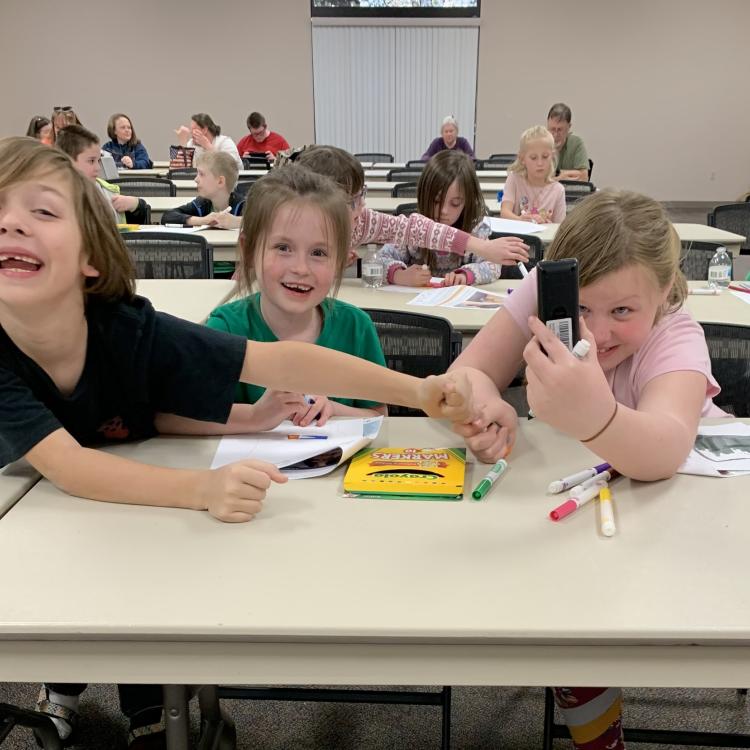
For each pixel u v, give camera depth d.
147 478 0.90
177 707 0.90
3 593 0.72
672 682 0.70
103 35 8.75
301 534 0.83
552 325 0.82
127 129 7.57
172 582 0.74
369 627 0.67
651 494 0.92
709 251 2.70
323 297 1.42
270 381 1.03
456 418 1.01
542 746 1.43
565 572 0.75
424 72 8.86
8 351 0.94
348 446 1.06
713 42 8.73
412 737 1.46
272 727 1.49
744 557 0.77
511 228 3.49
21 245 0.84
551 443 1.11
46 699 1.43
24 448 0.92
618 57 8.80
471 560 0.78
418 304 2.17
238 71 8.88
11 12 8.66
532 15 8.66
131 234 2.80
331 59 8.82
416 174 6.33
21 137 0.89
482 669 0.71
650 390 1.07
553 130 6.48
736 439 1.08
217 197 4.13
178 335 1.01
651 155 9.16
